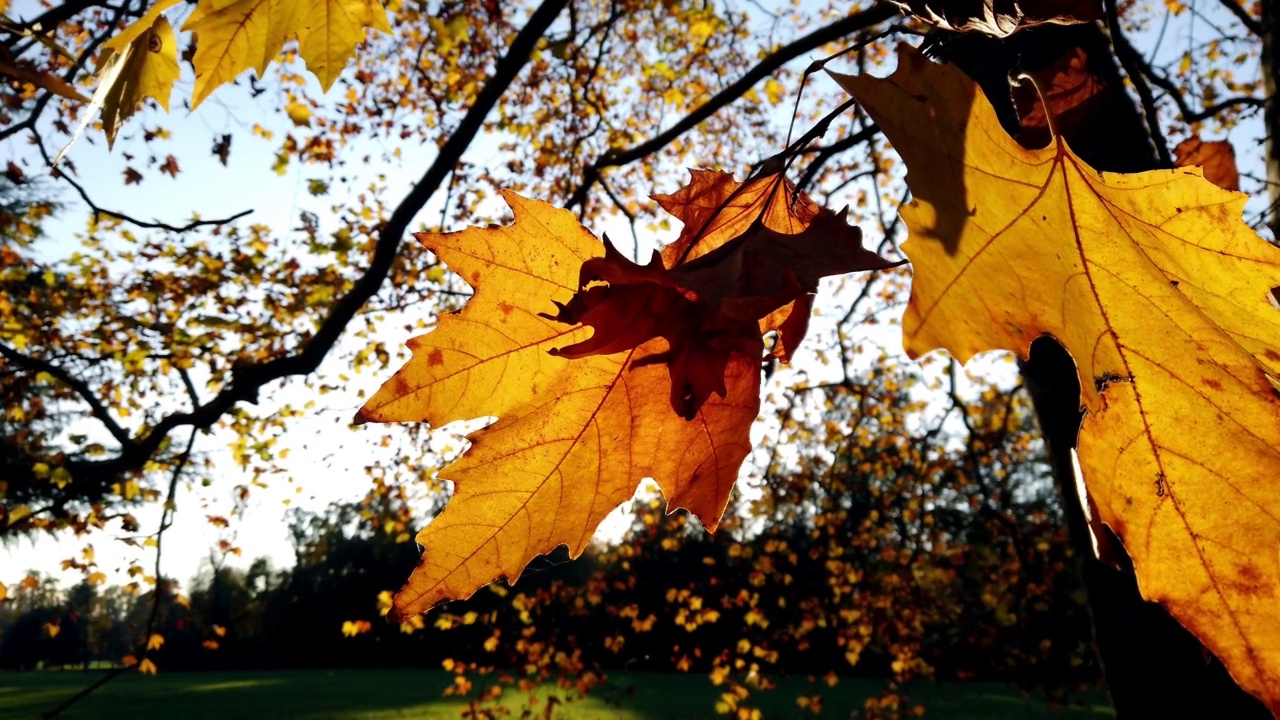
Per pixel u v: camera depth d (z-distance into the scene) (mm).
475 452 1051
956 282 703
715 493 992
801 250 756
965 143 739
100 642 58312
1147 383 766
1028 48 1284
